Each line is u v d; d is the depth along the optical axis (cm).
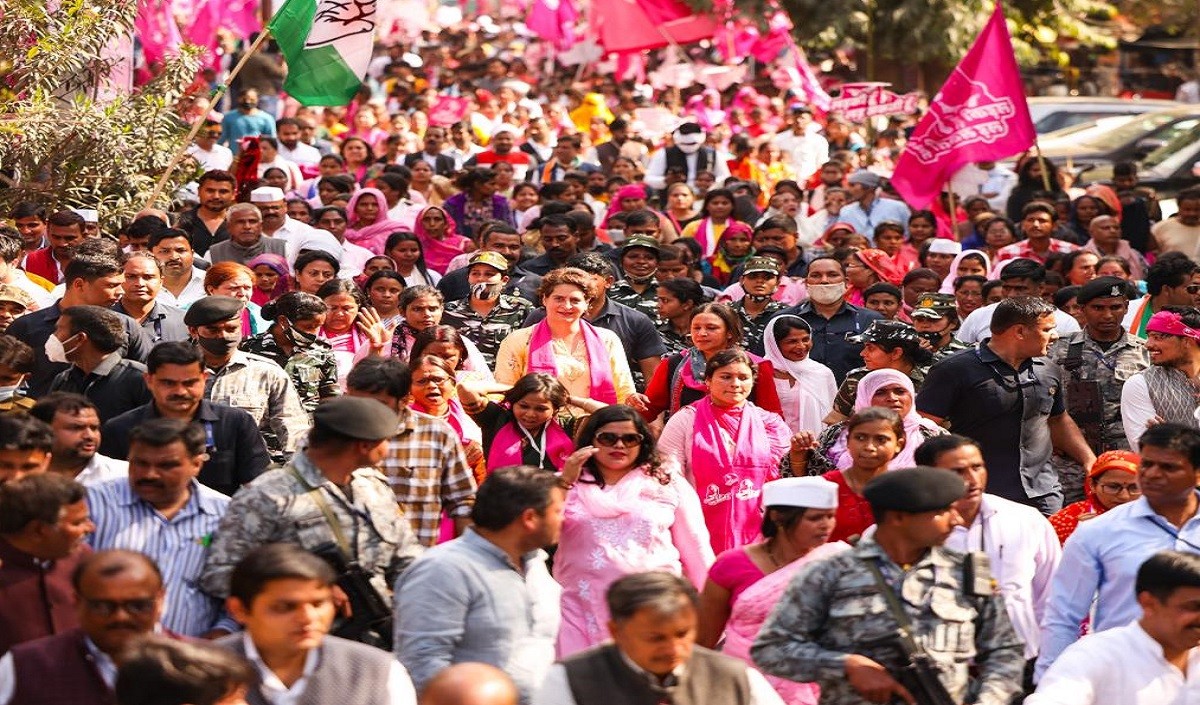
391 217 3139
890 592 1070
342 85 2572
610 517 1417
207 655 870
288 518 1153
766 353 1955
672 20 4719
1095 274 2661
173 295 2092
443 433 1447
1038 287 2375
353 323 1967
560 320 1892
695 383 1869
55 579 1101
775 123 5031
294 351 1800
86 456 1309
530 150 4434
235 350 1588
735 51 5369
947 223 3516
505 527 1137
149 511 1221
